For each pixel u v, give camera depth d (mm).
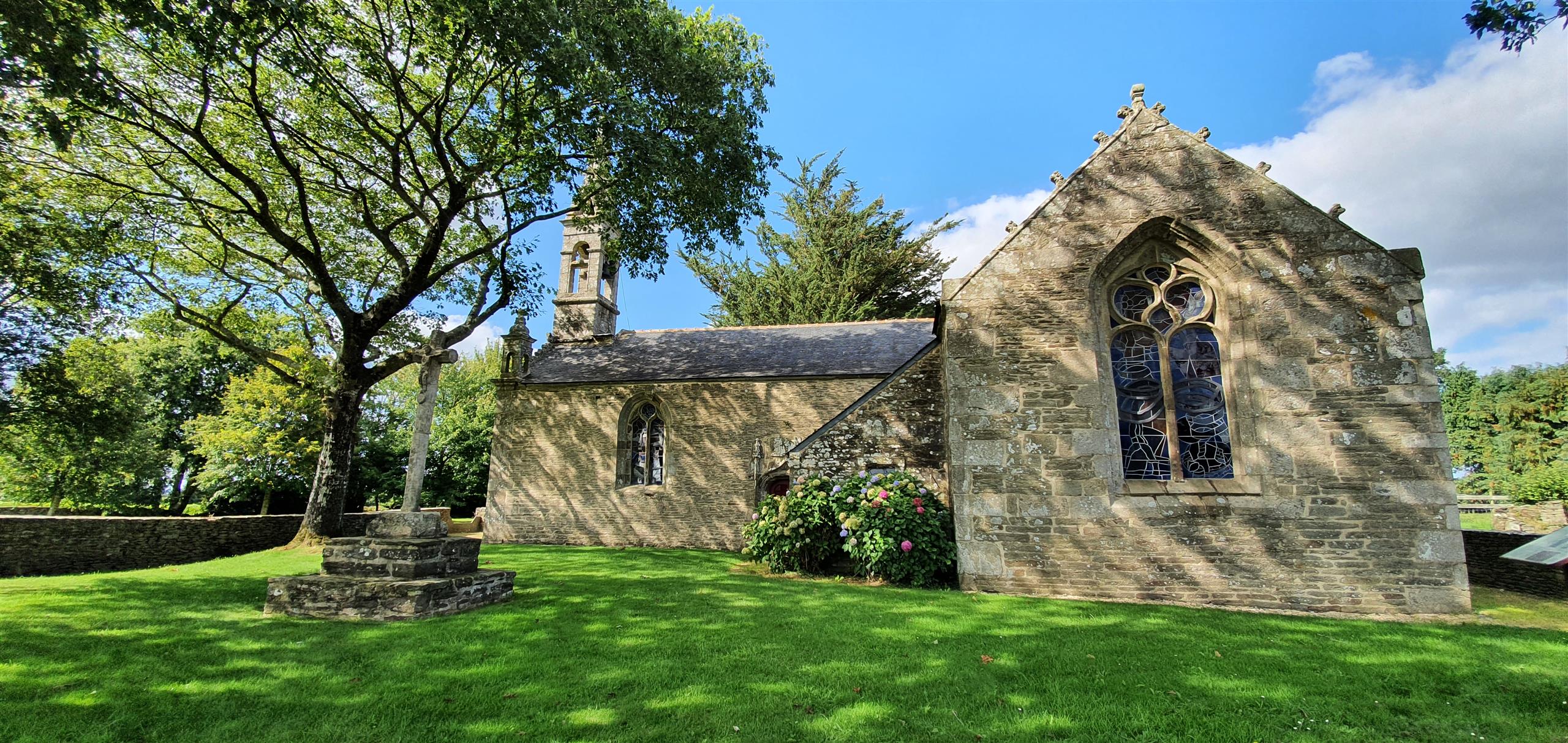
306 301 18203
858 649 5934
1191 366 9609
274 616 6918
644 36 12742
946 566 9906
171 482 32375
